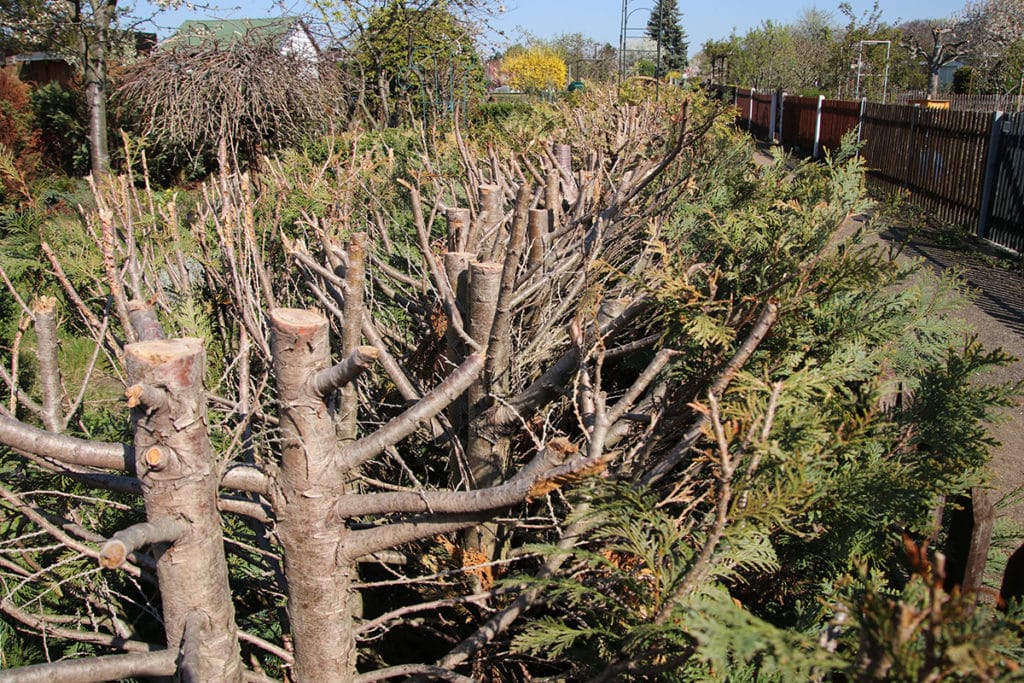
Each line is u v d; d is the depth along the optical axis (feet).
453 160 20.48
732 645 4.03
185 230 14.03
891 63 127.24
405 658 9.39
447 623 8.38
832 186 10.77
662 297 7.29
